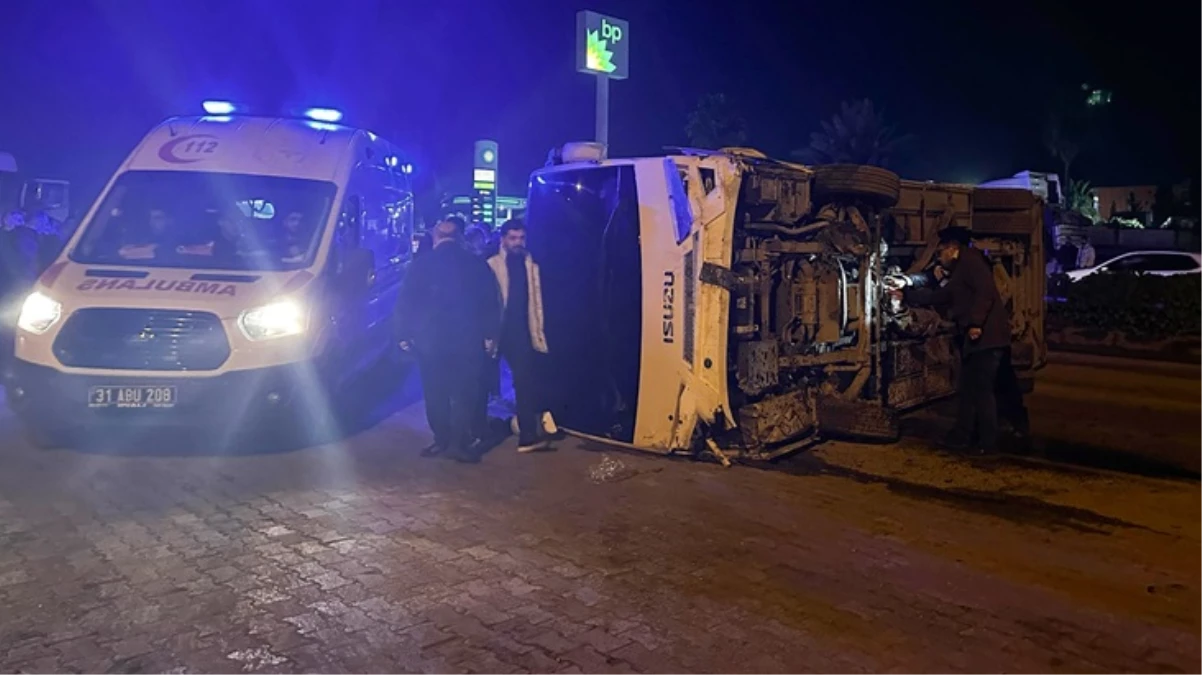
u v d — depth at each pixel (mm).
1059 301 16953
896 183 8289
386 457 7520
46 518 5785
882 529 6082
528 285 7730
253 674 3998
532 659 4203
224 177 8398
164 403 6957
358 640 4332
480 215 19078
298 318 7320
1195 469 7961
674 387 7289
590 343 7844
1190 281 15773
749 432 7531
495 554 5449
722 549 5633
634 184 7305
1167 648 4492
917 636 4547
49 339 6961
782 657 4293
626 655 4266
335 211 8312
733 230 7090
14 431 7809
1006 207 10430
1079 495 6988
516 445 8031
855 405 8133
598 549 5574
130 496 6270
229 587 4863
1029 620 4762
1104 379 12758
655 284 7238
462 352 7328
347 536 5660
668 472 7277
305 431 7945
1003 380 8781
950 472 7551
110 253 7852
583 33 14297
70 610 4535
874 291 8570
